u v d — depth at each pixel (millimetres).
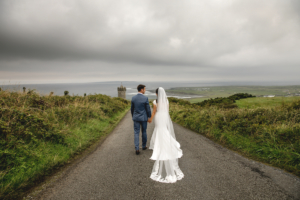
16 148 3447
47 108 6324
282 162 3299
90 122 7219
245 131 5094
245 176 2879
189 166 3355
